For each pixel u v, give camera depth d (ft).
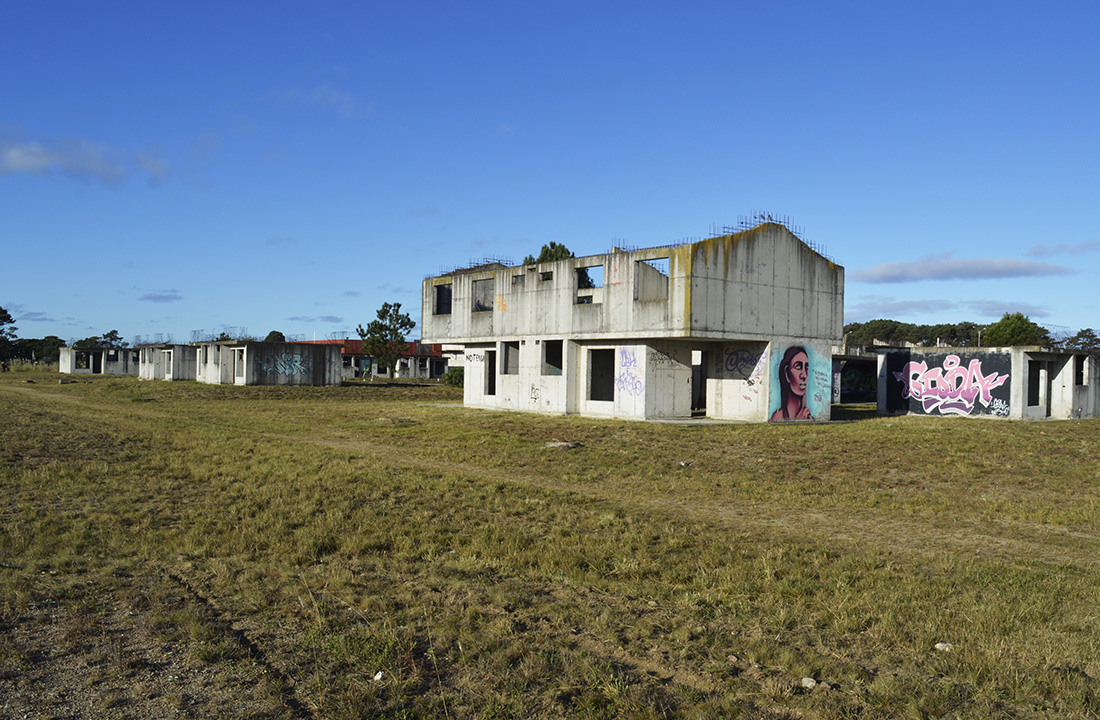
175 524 43.88
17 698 20.63
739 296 104.73
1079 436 98.94
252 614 27.94
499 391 131.54
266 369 201.77
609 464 72.18
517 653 24.53
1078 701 21.39
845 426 104.99
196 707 20.36
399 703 20.81
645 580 33.86
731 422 107.24
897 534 44.57
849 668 23.58
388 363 261.03
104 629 26.08
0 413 109.09
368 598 29.60
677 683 22.67
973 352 126.72
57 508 47.01
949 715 20.81
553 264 119.44
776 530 45.34
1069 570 36.29
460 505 50.72
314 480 58.65
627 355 110.22
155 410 137.18
